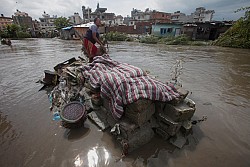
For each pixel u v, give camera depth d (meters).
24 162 2.50
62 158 2.57
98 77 3.51
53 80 5.39
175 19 50.44
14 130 3.24
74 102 3.44
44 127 3.32
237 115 3.91
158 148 2.82
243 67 8.80
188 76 6.92
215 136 3.15
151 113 3.04
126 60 10.34
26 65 8.50
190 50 16.30
